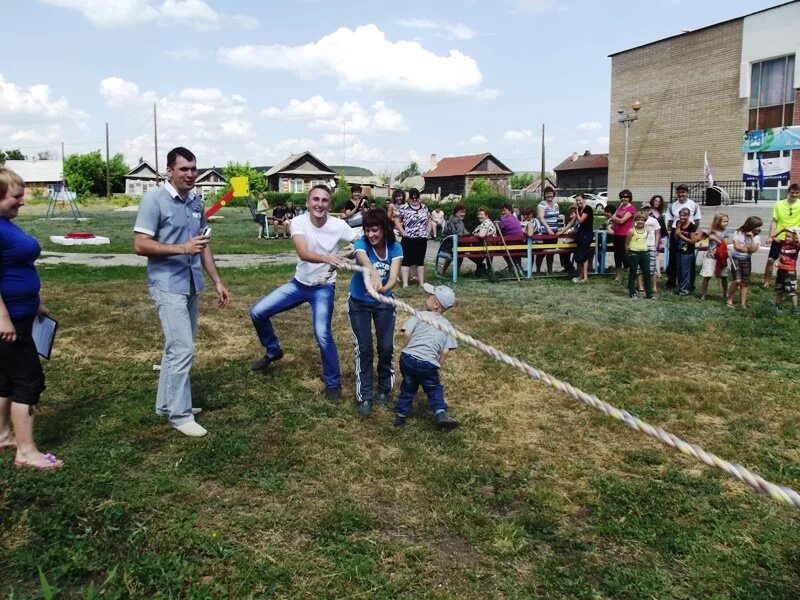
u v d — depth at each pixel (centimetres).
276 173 7931
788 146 3048
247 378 647
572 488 433
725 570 344
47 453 459
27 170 8562
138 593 316
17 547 352
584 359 737
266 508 396
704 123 3506
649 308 1019
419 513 396
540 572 340
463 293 1155
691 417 561
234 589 319
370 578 329
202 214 523
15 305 425
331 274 600
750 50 3222
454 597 319
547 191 1443
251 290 1179
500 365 704
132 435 499
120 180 8656
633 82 3894
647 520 392
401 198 1197
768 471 462
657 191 3822
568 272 1420
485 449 492
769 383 652
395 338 828
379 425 532
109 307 997
